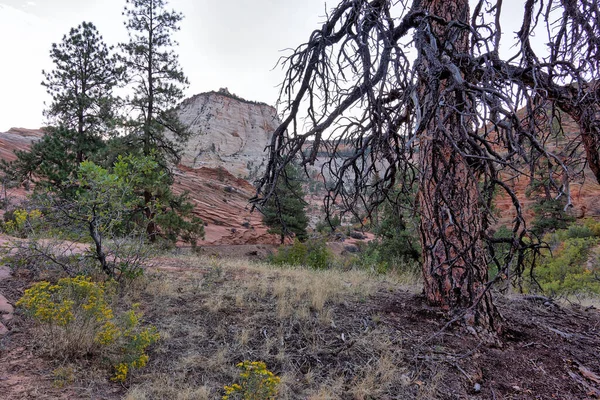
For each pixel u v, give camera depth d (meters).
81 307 3.69
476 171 2.11
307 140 3.13
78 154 19.41
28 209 4.73
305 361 3.55
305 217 35.47
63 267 4.66
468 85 1.69
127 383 2.94
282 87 2.97
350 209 2.76
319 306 4.61
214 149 126.75
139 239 5.51
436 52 1.91
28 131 60.62
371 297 5.32
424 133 1.89
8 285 4.38
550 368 3.58
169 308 4.40
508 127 1.65
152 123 17.70
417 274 9.09
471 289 2.15
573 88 2.40
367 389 3.11
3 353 3.02
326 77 2.66
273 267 8.60
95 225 4.76
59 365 2.96
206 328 4.01
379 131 2.00
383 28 2.00
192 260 7.89
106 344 3.21
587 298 8.02
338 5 2.62
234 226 46.97
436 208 1.96
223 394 2.97
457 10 3.53
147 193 16.19
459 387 3.23
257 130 154.62
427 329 4.06
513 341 4.02
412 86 1.77
